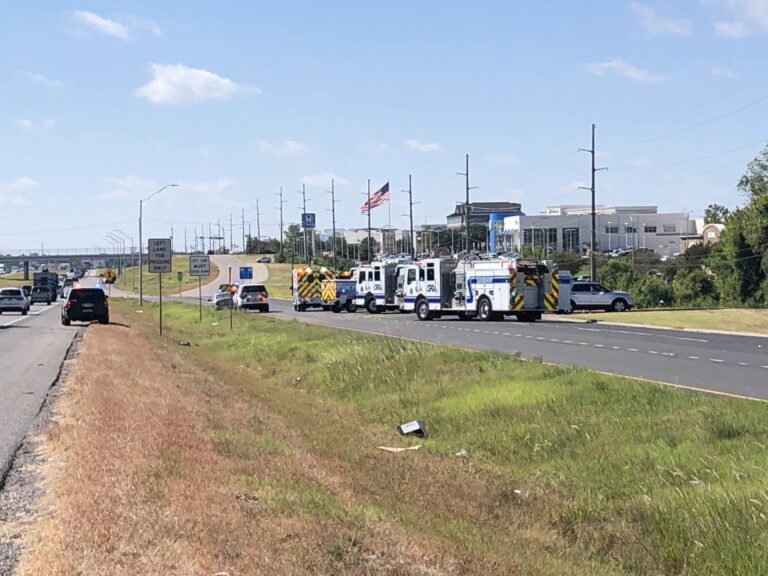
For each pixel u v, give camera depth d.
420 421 17.23
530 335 34.88
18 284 152.88
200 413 14.36
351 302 64.88
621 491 11.57
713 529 9.34
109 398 14.82
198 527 7.23
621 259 105.44
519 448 14.78
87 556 6.41
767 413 14.18
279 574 6.48
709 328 40.50
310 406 20.89
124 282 147.50
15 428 13.25
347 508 9.02
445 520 10.31
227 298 67.50
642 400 16.36
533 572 8.47
